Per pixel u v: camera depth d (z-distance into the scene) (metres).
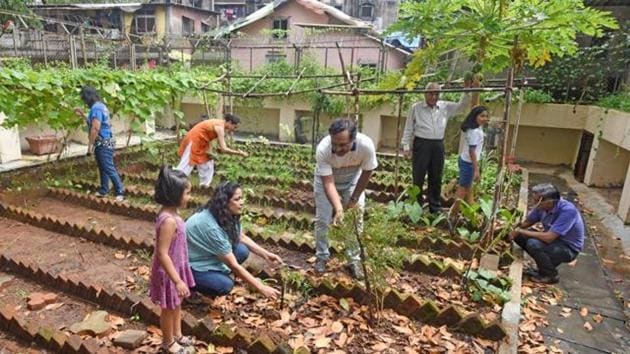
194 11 19.06
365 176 3.40
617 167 7.73
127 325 2.92
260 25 16.69
